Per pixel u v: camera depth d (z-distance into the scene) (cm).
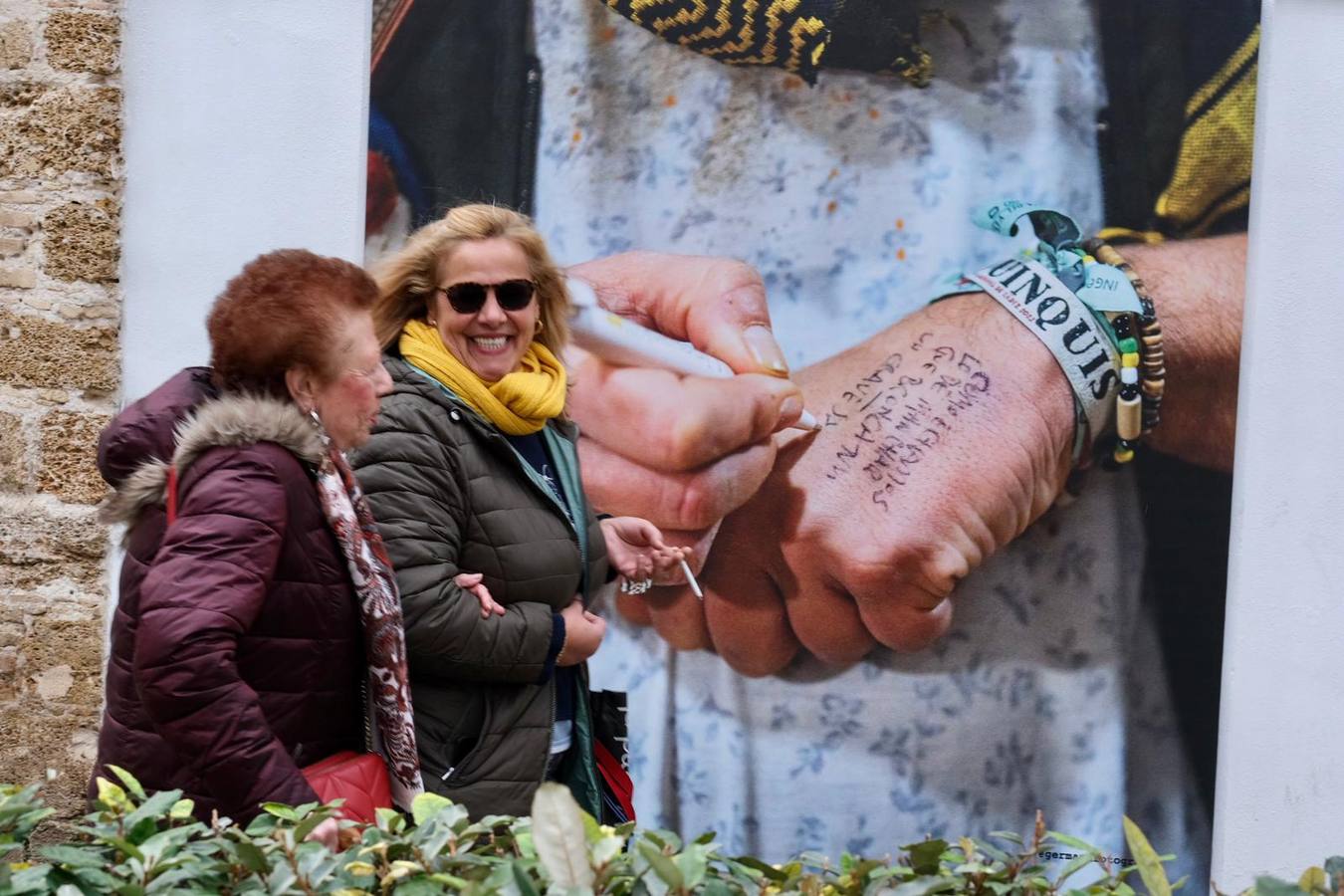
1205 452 376
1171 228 373
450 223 270
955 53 371
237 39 374
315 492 211
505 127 374
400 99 374
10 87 374
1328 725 377
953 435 376
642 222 376
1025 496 377
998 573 378
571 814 143
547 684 263
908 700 379
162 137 375
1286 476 376
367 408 220
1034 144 372
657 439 378
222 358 214
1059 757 378
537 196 376
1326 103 372
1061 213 373
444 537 249
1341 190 374
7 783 375
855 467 377
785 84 372
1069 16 371
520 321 267
